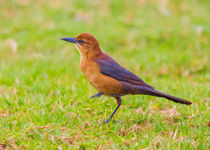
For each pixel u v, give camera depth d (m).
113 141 7.89
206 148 7.46
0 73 12.77
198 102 10.49
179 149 7.35
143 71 13.95
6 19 19.05
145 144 7.69
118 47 16.12
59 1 21.20
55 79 12.30
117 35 16.89
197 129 8.59
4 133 8.00
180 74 13.88
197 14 20.47
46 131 8.00
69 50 15.34
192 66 14.21
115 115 9.61
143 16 19.86
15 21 18.50
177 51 15.36
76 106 9.71
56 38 16.48
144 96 11.02
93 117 9.34
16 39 16.59
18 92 11.09
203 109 10.02
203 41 16.14
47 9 20.14
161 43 16.48
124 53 15.55
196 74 13.98
